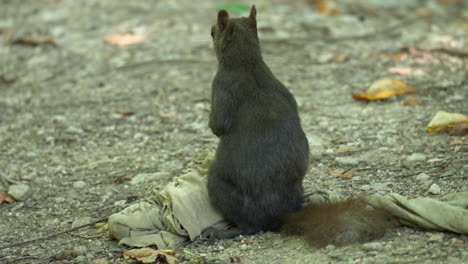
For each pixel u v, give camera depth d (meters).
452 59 15.40
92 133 13.03
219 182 8.54
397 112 12.64
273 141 8.26
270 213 8.38
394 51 16.20
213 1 20.73
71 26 18.88
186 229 8.48
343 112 12.92
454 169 9.71
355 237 7.72
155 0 21.00
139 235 8.67
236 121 8.43
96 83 15.44
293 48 16.83
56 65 16.55
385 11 19.95
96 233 9.21
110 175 11.16
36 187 10.98
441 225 7.66
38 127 13.45
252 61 8.52
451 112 12.33
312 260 7.47
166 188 8.97
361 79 14.62
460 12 19.64
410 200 7.98
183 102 14.13
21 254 8.77
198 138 12.37
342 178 10.04
